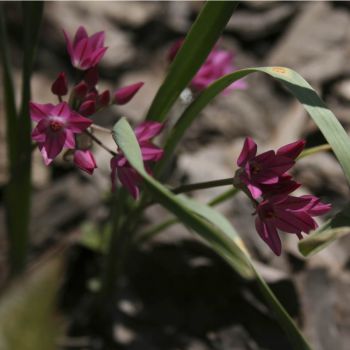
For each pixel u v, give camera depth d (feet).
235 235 0.87
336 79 1.49
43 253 1.25
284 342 1.15
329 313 1.18
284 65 1.53
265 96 1.47
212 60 1.05
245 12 1.65
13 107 1.05
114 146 1.34
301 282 1.20
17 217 1.12
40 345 0.42
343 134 0.82
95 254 1.26
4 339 0.41
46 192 1.30
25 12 0.97
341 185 1.33
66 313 1.18
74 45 0.87
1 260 1.24
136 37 1.65
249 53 1.58
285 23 1.63
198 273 1.18
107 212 1.26
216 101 1.45
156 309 1.20
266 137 1.42
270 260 1.19
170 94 0.95
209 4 0.89
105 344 1.18
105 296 1.17
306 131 1.42
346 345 1.16
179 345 1.17
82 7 1.66
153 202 1.02
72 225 1.27
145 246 1.20
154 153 0.86
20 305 0.42
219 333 1.17
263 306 1.16
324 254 1.23
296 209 0.80
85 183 1.30
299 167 1.35
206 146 1.39
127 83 1.54
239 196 1.24
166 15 1.69
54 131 0.82
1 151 1.35
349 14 1.59
